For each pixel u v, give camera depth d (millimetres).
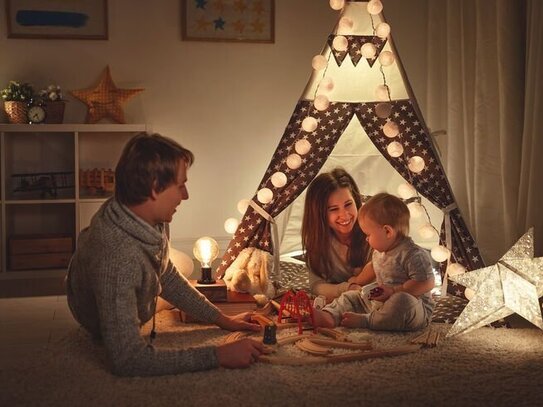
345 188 2910
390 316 2477
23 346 2467
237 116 4301
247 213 3018
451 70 3955
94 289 2029
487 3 3584
